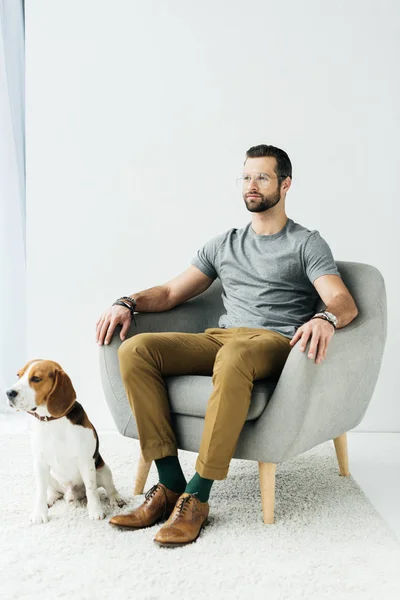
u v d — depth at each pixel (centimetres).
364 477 275
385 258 340
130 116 341
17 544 203
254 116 338
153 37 338
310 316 254
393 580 184
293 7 335
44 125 342
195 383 226
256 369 215
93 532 212
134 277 347
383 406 345
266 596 174
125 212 344
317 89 337
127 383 225
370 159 338
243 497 246
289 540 208
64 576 184
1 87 364
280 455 217
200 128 340
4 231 369
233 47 337
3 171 367
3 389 371
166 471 223
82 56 339
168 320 266
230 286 262
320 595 175
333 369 221
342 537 211
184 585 179
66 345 349
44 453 220
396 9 333
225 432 210
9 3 363
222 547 202
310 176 338
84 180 344
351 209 339
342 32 335
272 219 258
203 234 344
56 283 347
